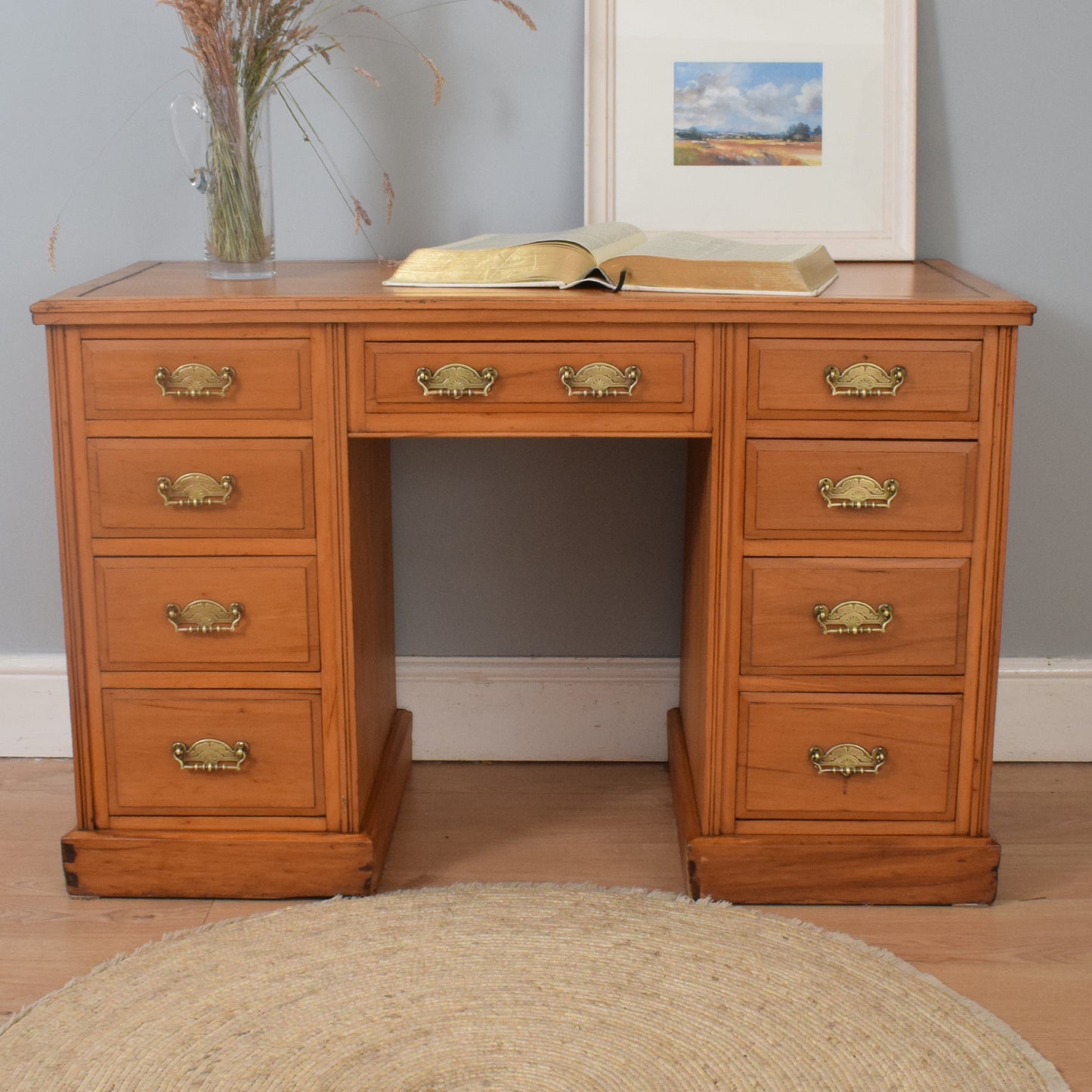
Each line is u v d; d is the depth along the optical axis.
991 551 1.69
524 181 2.11
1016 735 2.26
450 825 2.04
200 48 1.73
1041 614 2.23
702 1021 1.53
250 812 1.79
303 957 1.65
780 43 2.04
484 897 1.80
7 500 2.21
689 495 2.05
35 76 2.06
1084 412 2.15
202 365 1.66
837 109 2.05
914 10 2.01
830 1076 1.44
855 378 1.64
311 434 1.68
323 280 1.83
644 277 1.67
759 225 2.07
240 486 1.69
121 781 1.79
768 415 1.66
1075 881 1.86
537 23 2.06
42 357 2.16
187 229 2.12
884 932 1.73
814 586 1.71
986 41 2.04
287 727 1.77
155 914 1.77
